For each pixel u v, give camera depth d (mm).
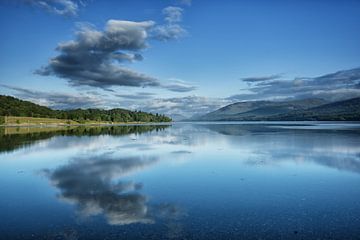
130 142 44844
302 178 18516
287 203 13367
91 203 13500
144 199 14102
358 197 14250
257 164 23688
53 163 24859
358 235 9773
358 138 46562
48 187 16578
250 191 15492
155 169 21844
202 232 10094
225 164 23828
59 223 11031
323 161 24703
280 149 33062
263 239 9508
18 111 183125
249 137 52938
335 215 11688
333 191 15383
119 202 13625
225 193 15117
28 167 23031
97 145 40062
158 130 91438
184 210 12438
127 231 10227
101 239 9609
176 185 16875
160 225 10750
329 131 69375
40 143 42906
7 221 11297
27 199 14258
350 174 19578
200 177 19000
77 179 18547
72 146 38625
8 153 31422
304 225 10656
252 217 11523
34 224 10961
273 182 17500
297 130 77062
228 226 10609
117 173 20422
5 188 16438
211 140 47438
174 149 34719
